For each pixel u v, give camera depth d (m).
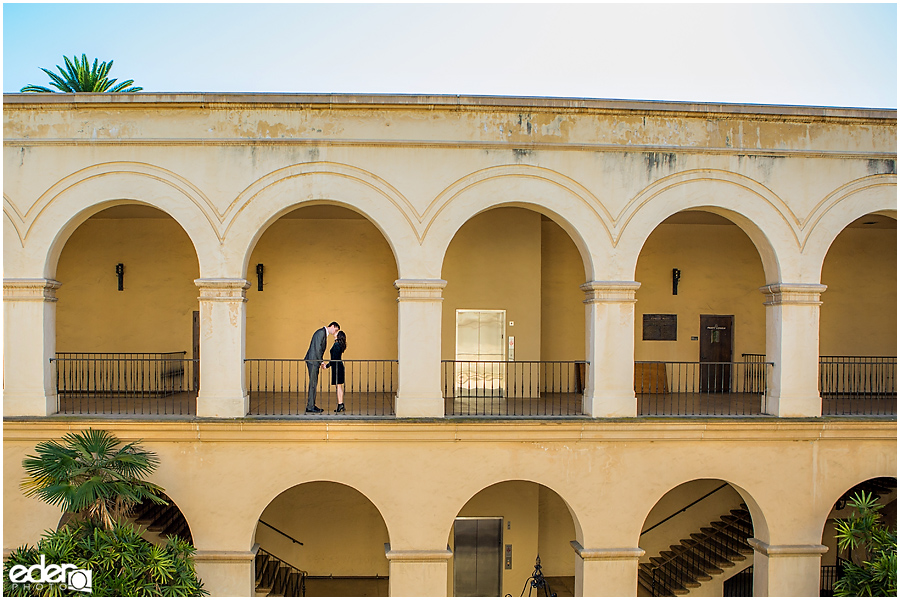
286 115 9.82
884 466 10.25
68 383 13.16
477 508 13.23
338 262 13.48
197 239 9.78
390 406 10.93
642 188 10.11
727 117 10.16
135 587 8.06
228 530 9.62
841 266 14.76
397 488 9.77
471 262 13.14
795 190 10.27
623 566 9.89
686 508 13.91
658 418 9.88
